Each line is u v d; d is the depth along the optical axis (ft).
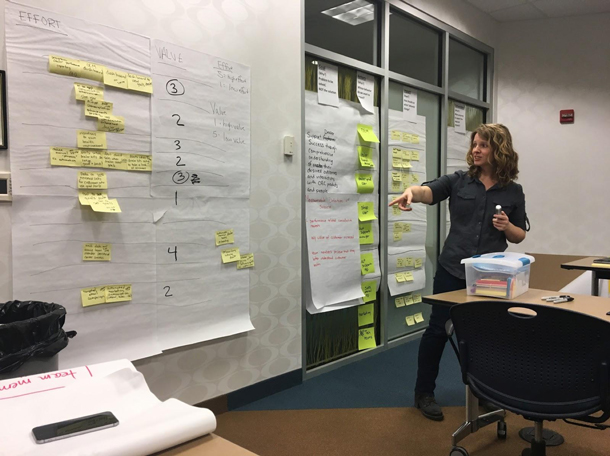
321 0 9.39
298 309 8.81
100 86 6.05
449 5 12.51
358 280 10.32
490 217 7.15
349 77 10.08
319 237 9.41
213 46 7.25
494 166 7.18
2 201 5.36
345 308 10.21
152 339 6.68
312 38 9.20
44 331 4.27
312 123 9.25
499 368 4.71
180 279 6.97
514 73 14.60
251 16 7.79
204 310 7.29
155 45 6.56
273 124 8.20
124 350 6.37
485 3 13.17
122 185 6.30
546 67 14.28
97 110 6.01
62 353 5.83
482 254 7.11
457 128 13.37
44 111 5.61
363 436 6.82
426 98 12.26
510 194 7.20
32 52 5.49
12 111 5.38
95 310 6.12
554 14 13.92
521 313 5.25
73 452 1.97
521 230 7.20
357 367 9.84
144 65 6.45
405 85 11.51
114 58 6.15
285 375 8.60
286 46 8.38
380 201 10.88
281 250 8.45
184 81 6.89
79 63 5.85
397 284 11.45
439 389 8.58
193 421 2.35
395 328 11.70
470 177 7.46
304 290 8.98
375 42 10.72
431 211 12.62
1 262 5.37
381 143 10.82
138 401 2.54
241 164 7.69
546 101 14.33
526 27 14.42
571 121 14.07
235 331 7.66
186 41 6.91
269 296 8.29
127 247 6.38
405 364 10.01
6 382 2.44
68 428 2.18
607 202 13.87
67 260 5.85
